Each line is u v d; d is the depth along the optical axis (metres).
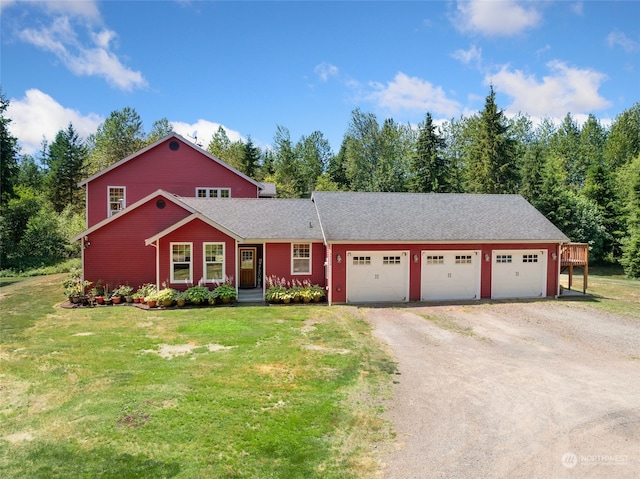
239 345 10.74
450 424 6.56
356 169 50.88
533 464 5.42
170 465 5.31
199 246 17.27
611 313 15.29
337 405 7.18
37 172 60.78
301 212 20.17
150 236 17.97
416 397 7.62
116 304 16.59
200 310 15.48
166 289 16.41
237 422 6.48
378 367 9.23
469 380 8.52
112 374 8.56
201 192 23.39
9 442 5.93
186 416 6.65
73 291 17.12
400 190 44.25
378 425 6.50
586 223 33.41
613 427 6.45
